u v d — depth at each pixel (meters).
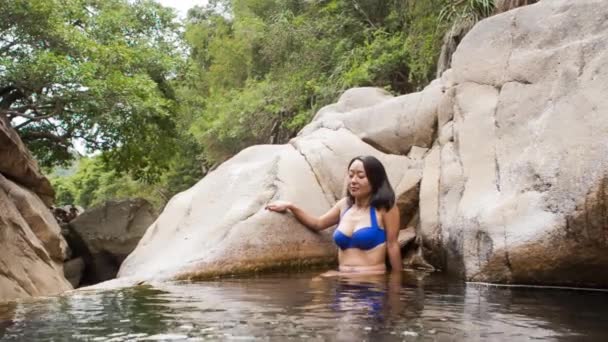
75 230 11.62
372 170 5.39
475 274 4.27
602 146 3.70
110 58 13.28
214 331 2.51
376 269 5.24
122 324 2.72
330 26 19.17
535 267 3.90
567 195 3.80
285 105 19.95
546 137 4.28
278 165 6.36
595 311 3.01
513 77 5.01
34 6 11.52
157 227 6.52
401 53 14.91
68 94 11.85
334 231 5.95
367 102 7.75
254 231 5.56
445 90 6.12
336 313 2.94
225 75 27.64
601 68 4.11
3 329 2.63
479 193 4.73
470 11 10.01
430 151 6.18
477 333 2.46
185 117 22.73
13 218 5.05
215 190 6.52
